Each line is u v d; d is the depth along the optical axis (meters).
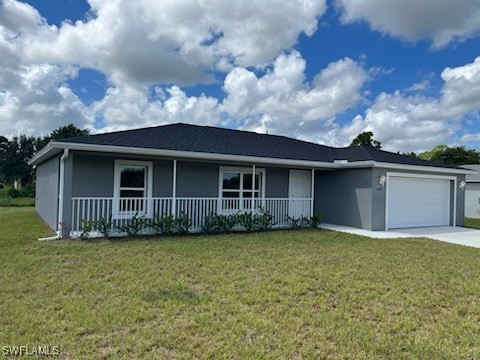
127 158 10.71
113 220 9.86
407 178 13.16
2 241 8.35
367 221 12.19
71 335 3.46
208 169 12.16
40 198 15.95
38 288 4.84
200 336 3.53
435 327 3.93
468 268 6.57
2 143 45.38
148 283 5.18
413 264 6.80
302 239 9.60
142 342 3.36
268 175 13.56
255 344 3.40
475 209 19.84
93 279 5.32
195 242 8.66
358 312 4.29
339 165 12.77
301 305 4.47
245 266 6.34
